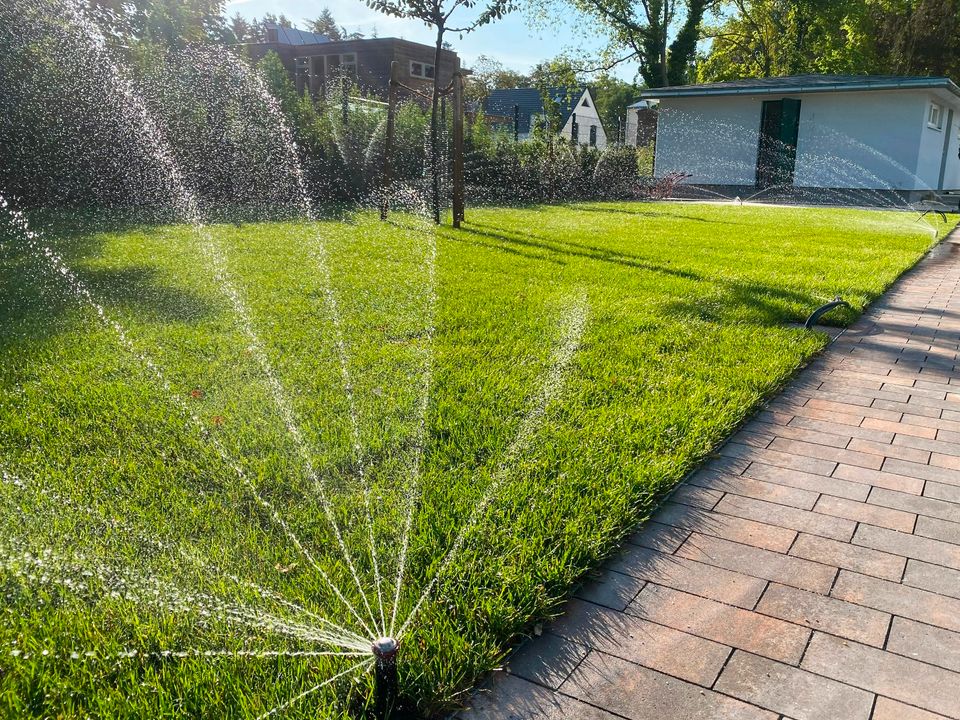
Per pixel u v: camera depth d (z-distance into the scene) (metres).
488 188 18.02
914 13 29.00
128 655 1.86
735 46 37.25
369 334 4.88
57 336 4.58
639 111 31.22
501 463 2.95
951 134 23.34
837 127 20.27
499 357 4.41
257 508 2.60
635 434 3.24
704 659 1.93
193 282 6.40
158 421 3.31
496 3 9.72
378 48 24.89
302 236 9.52
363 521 2.52
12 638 1.93
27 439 3.07
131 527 2.44
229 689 1.75
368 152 15.00
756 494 2.87
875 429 3.56
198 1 17.83
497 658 1.91
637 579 2.30
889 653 1.96
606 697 1.80
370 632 1.96
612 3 30.64
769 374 4.21
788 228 12.59
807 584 2.27
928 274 8.26
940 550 2.47
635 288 6.62
